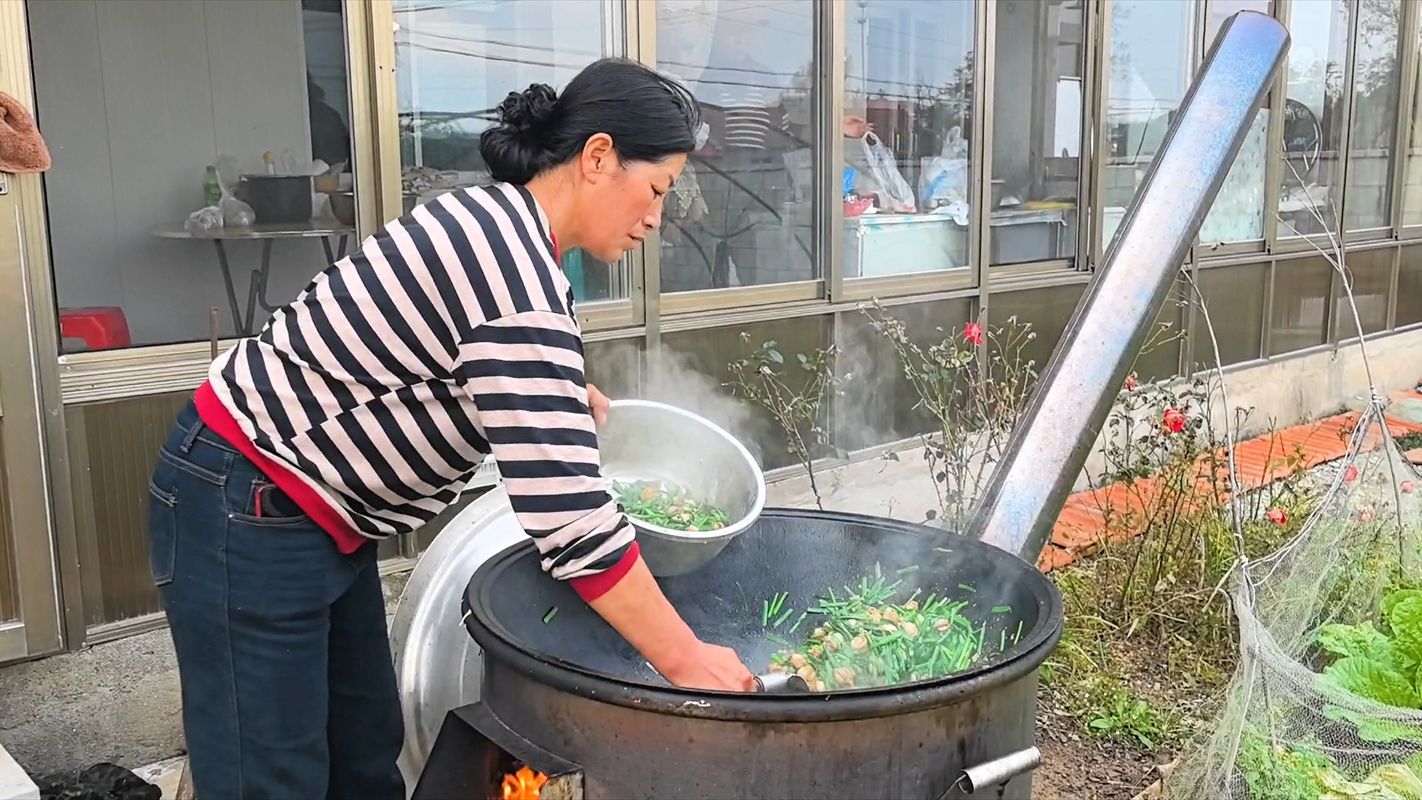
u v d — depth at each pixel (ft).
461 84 11.56
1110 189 18.25
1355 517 10.34
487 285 4.77
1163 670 10.89
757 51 13.83
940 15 15.58
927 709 4.76
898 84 15.33
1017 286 16.81
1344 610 10.03
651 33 12.76
